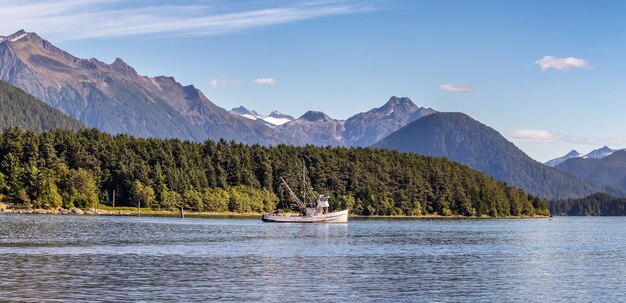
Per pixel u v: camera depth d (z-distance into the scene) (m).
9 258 125.88
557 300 95.19
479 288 103.31
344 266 125.44
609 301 94.75
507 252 161.62
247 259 133.25
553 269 127.44
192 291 96.12
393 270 121.19
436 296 96.50
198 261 128.38
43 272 109.75
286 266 123.69
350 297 94.44
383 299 93.56
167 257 133.75
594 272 123.62
